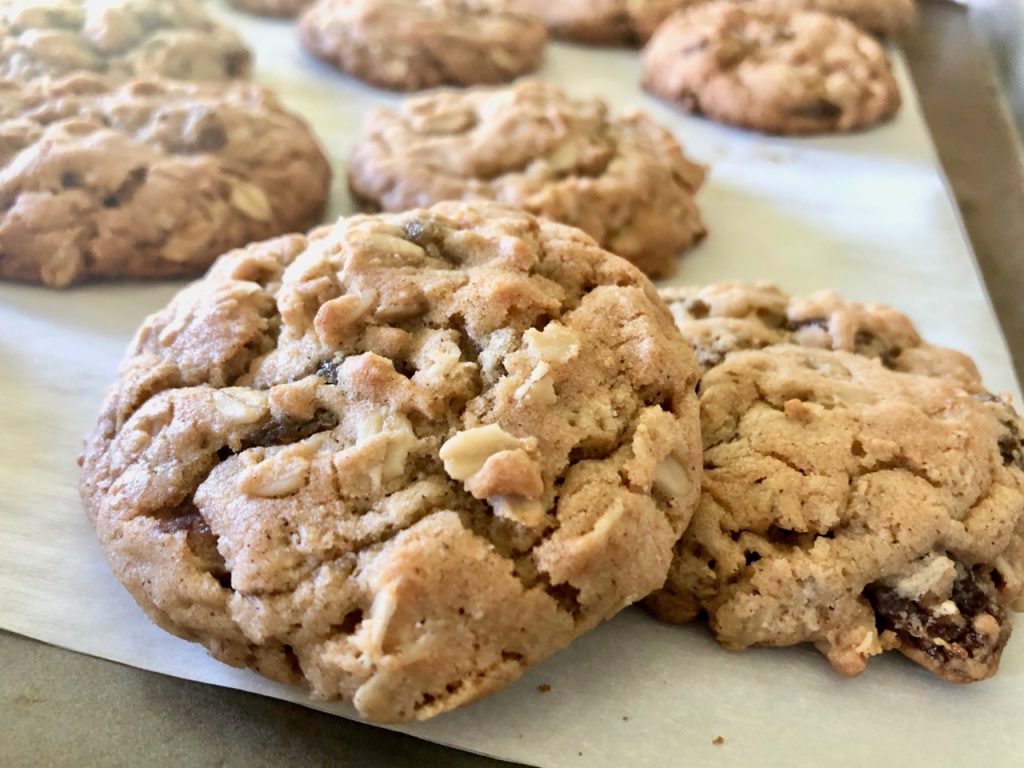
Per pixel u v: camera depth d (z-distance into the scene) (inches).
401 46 7.9
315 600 3.2
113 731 3.6
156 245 5.8
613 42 9.0
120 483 3.7
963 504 3.9
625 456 3.6
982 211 7.3
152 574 3.5
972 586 3.9
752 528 3.9
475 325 3.8
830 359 4.5
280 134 6.5
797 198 7.1
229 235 6.0
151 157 6.0
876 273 6.3
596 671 3.8
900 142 7.7
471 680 3.3
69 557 4.1
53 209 5.7
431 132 6.7
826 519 3.8
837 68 8.0
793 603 3.8
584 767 3.5
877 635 3.8
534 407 3.5
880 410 4.1
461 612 3.2
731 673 3.8
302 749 3.6
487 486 3.3
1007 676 3.8
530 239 4.2
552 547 3.3
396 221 4.2
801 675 3.8
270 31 8.8
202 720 3.6
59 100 6.3
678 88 8.0
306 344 3.8
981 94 8.6
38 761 3.5
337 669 3.2
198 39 7.3
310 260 4.1
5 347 5.3
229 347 3.9
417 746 3.6
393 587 3.1
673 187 6.5
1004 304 6.5
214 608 3.4
